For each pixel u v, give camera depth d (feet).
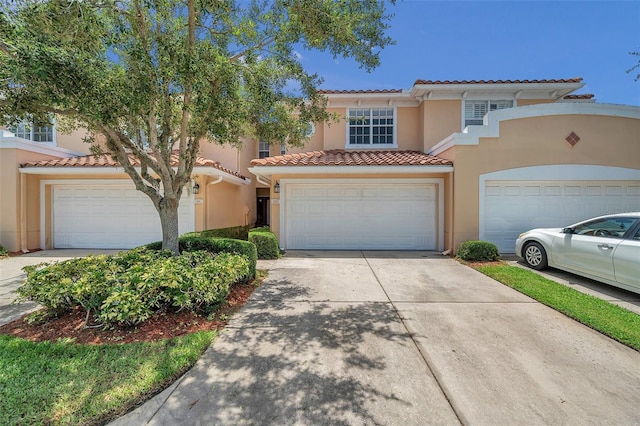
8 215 35.94
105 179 38.19
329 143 46.62
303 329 14.44
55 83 13.16
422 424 8.44
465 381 10.40
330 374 10.76
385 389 9.95
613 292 19.99
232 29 18.17
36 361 11.02
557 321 15.44
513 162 32.99
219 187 44.01
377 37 17.99
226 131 19.85
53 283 14.80
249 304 17.90
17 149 36.14
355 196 37.76
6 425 8.12
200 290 14.71
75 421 8.37
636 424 8.43
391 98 45.09
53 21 13.55
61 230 38.93
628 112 32.68
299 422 8.47
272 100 20.49
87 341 12.74
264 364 11.37
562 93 41.91
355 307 17.48
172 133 22.86
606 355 12.09
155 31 17.99
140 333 13.47
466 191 33.17
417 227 37.42
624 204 33.06
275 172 35.09
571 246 22.47
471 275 24.97
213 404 9.17
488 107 42.96
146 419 8.55
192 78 15.30
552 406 9.16
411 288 21.29
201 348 12.25
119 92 15.28
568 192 33.32
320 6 15.96
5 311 16.28
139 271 15.25
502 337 13.67
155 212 38.42
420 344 13.01
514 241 33.60
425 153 42.73
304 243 38.01
